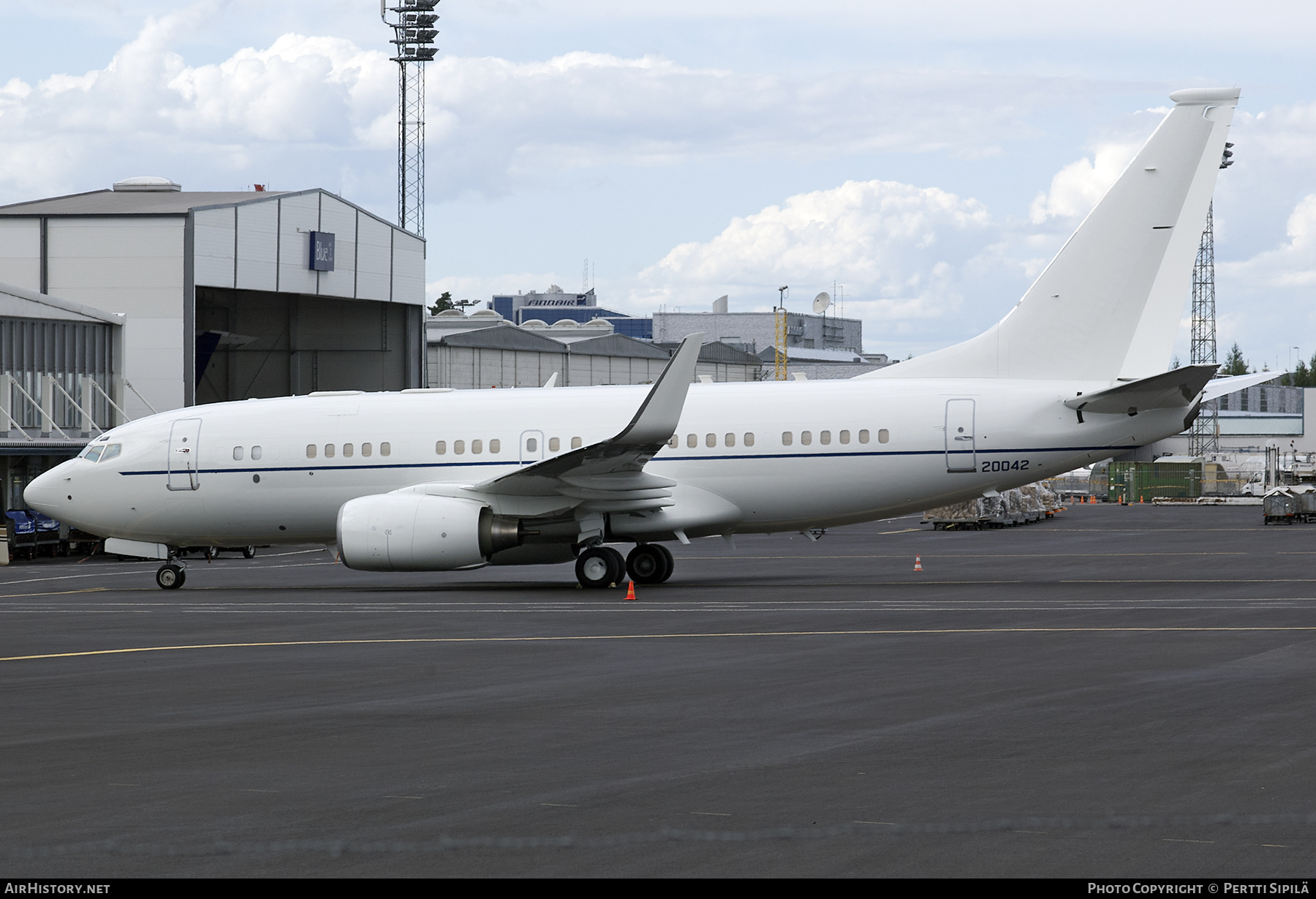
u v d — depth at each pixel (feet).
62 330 297.94
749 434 177.78
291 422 189.57
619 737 75.00
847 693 89.61
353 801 60.08
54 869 50.14
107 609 160.25
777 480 177.17
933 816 56.39
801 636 122.01
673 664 104.78
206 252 320.91
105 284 320.70
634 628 130.21
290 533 192.95
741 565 229.66
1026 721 78.28
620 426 181.68
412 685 95.81
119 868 50.14
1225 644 113.70
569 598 164.96
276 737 75.77
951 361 179.73
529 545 178.91
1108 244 174.50
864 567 220.64
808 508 178.19
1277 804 58.03
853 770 65.46
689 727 77.71
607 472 169.17
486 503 174.29
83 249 321.32
